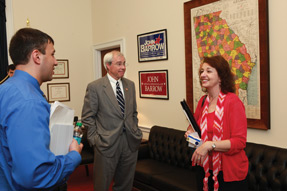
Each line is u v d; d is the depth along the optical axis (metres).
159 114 3.67
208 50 2.90
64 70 4.73
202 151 1.60
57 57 4.64
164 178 2.63
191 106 3.14
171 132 3.26
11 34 4.02
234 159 1.63
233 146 1.59
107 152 2.49
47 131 0.99
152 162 3.24
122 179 2.69
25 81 1.07
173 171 2.86
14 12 4.16
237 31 2.61
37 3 4.41
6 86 1.03
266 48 2.38
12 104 0.96
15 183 1.02
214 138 1.70
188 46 3.12
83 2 4.97
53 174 0.99
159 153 3.30
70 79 4.82
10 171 1.02
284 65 2.30
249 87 2.54
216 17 2.79
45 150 0.95
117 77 2.63
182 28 3.24
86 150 3.91
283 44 2.29
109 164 2.51
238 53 2.61
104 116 2.55
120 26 4.30
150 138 3.49
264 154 2.29
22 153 0.90
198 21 2.98
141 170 2.92
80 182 3.73
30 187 0.93
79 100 4.95
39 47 1.11
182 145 3.04
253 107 2.53
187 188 2.36
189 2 3.07
